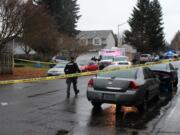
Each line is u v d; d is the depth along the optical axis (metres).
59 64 29.12
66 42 51.88
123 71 12.65
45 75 28.95
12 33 30.83
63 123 10.08
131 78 12.25
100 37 82.50
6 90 18.16
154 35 77.12
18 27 31.39
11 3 30.81
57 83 23.00
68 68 15.91
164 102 14.94
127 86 11.82
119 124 10.19
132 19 78.69
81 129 9.39
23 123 9.93
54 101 14.34
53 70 27.31
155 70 19.44
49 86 20.81
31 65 41.19
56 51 48.34
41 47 45.62
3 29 30.00
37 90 18.45
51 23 43.09
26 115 11.12
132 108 13.09
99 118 10.98
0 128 9.27
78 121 10.42
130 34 78.44
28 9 32.12
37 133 8.85
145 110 12.64
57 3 58.88
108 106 13.34
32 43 41.22
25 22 31.92
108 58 41.41
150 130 9.55
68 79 15.73
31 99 14.80
